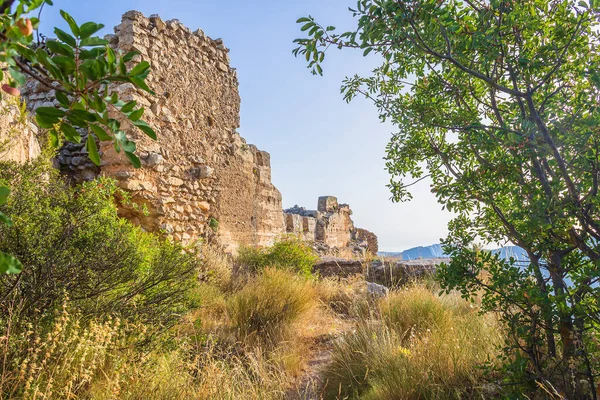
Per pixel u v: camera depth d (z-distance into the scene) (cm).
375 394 349
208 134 996
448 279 289
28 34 93
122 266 372
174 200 855
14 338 274
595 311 227
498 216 320
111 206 461
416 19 234
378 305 606
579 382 251
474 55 274
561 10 256
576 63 259
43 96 837
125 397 288
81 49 104
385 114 358
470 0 263
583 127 233
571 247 256
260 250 1072
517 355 272
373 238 2602
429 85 325
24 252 311
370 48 242
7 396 241
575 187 244
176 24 897
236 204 1103
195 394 316
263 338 516
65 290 324
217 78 1046
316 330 594
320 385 415
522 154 250
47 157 486
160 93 839
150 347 354
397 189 356
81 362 288
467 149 313
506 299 271
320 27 246
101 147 769
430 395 327
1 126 443
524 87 300
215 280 778
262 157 1303
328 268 1068
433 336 410
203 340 454
